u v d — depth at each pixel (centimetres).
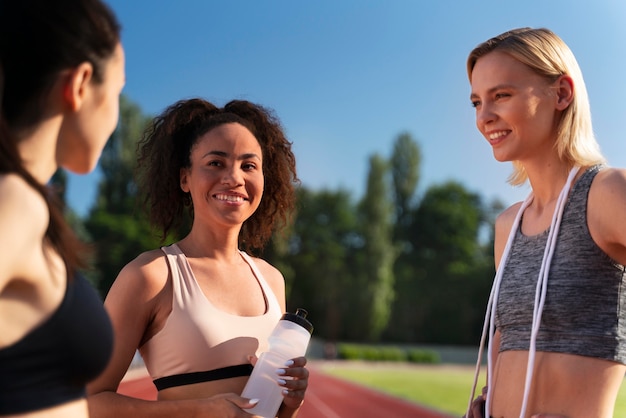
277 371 228
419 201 7250
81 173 155
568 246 205
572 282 202
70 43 140
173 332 236
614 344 199
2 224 124
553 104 216
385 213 6378
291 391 232
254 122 284
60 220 140
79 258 144
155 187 275
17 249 126
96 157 154
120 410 220
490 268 6631
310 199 6475
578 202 206
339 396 2050
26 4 138
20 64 138
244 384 239
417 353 5038
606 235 199
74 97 143
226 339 239
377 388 2397
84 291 149
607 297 201
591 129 220
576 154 214
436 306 6625
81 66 142
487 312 230
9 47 137
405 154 7319
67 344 142
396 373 3625
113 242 5378
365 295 6100
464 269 6762
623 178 198
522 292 214
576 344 199
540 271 207
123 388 1773
